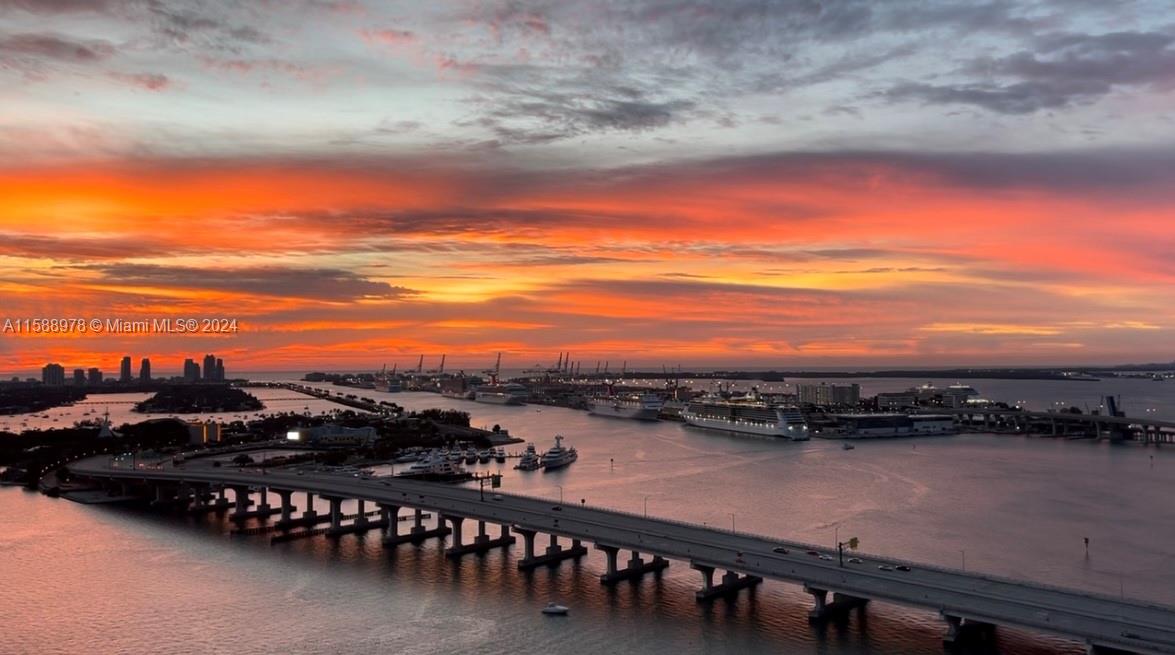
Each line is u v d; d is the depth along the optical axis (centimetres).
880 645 17375
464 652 17425
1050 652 16675
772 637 17950
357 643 18012
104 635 18650
